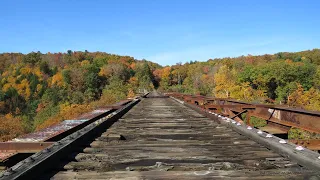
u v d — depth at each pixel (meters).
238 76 51.94
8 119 40.03
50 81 87.56
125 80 91.12
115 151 4.05
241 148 4.20
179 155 3.80
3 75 105.19
